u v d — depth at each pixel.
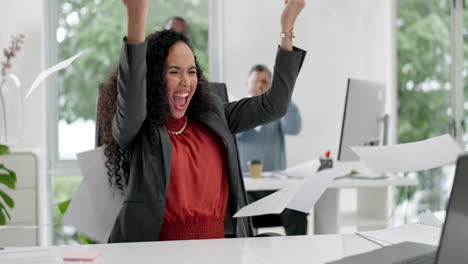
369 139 3.66
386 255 1.23
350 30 5.30
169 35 1.88
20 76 4.48
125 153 1.83
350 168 3.91
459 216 0.93
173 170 1.80
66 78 4.72
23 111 4.44
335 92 5.28
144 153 1.78
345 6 5.28
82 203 1.77
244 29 5.05
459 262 0.92
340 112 5.28
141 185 1.77
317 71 5.23
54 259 1.33
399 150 1.17
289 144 5.16
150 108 1.81
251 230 1.98
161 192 1.75
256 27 5.06
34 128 4.48
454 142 1.17
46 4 4.66
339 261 1.19
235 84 5.05
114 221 1.79
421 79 5.62
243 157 4.25
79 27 4.75
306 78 5.22
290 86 2.03
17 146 4.45
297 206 1.25
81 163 1.79
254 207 1.33
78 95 4.75
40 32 4.52
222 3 5.02
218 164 1.91
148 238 1.74
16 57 4.47
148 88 1.82
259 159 4.25
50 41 4.68
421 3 5.59
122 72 1.65
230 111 2.09
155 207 1.74
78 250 1.43
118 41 4.82
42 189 4.46
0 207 3.76
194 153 1.86
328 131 5.25
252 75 4.39
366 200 4.04
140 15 1.58
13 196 3.97
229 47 5.03
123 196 1.81
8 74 4.29
